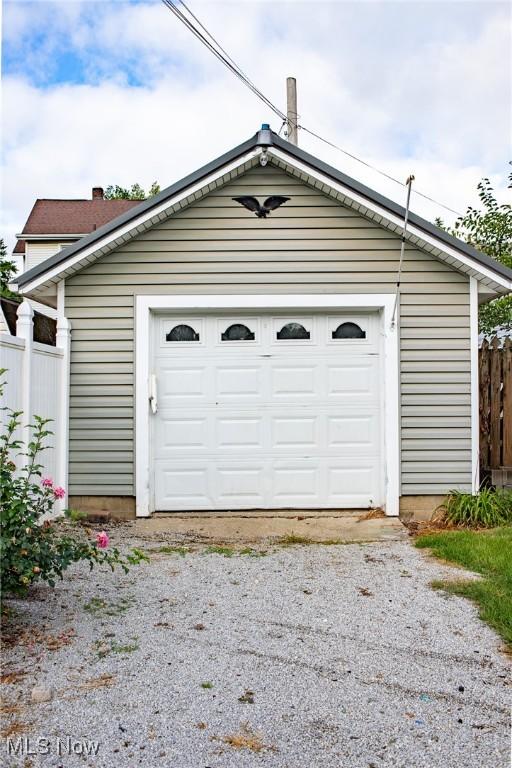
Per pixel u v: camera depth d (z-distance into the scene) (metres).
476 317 7.61
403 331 7.62
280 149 7.23
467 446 7.61
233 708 3.08
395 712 3.07
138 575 5.25
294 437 7.82
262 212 7.58
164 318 7.80
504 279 7.43
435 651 3.76
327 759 2.70
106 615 4.29
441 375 7.61
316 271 7.61
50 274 7.41
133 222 7.33
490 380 8.36
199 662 3.58
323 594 4.79
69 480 7.56
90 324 7.61
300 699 3.18
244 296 7.61
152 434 7.72
